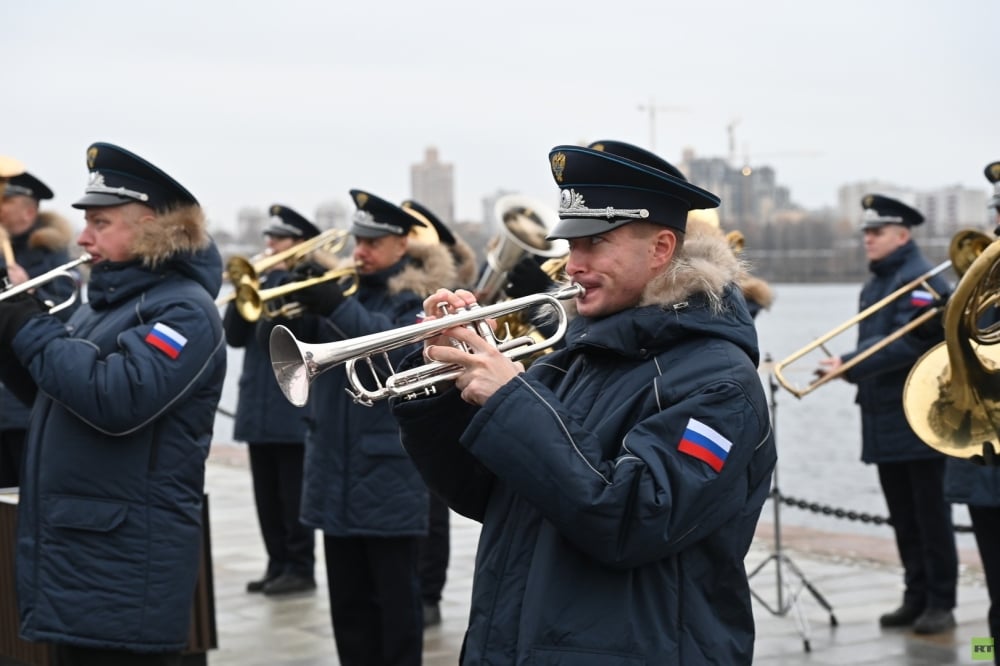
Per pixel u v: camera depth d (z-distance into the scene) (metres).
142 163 4.69
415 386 3.26
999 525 5.95
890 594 7.75
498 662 3.15
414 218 6.45
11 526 5.79
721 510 3.08
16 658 5.80
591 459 3.00
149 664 4.61
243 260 6.33
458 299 3.34
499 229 6.85
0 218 7.77
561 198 3.31
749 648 3.22
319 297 6.04
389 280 6.43
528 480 3.00
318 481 6.12
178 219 4.73
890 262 7.50
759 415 3.15
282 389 3.38
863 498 11.45
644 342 3.23
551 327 4.60
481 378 3.11
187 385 4.59
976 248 5.98
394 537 5.95
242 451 14.47
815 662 6.36
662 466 3.02
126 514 4.55
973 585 7.97
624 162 3.20
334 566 6.08
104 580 4.52
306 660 6.61
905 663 6.34
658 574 3.12
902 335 6.83
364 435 6.00
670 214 3.25
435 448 3.46
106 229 4.74
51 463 4.60
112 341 4.66
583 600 3.09
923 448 6.95
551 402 3.05
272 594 8.03
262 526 8.24
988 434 3.88
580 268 3.29
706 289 3.20
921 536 6.96
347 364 3.35
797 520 10.73
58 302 7.74
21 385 4.95
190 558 4.68
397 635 5.92
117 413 4.45
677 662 3.08
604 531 2.96
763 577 8.19
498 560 3.25
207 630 5.81
